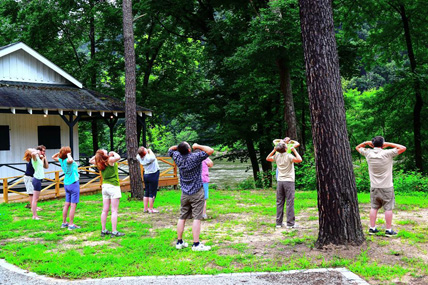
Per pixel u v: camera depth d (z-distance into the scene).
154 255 5.97
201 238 7.01
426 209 9.60
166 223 8.63
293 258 5.64
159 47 25.17
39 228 8.22
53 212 10.45
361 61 23.05
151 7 21.22
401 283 4.55
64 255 6.04
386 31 21.81
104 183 7.45
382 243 6.14
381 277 4.73
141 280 4.89
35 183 9.35
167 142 47.16
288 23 13.67
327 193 6.09
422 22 20.62
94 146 24.81
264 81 19.19
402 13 20.25
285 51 14.54
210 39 20.78
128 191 15.22
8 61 15.81
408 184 13.72
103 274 5.18
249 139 21.14
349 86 46.00
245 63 15.66
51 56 24.06
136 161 12.69
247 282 4.70
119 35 25.45
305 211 9.74
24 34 22.81
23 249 6.45
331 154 6.05
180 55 26.86
